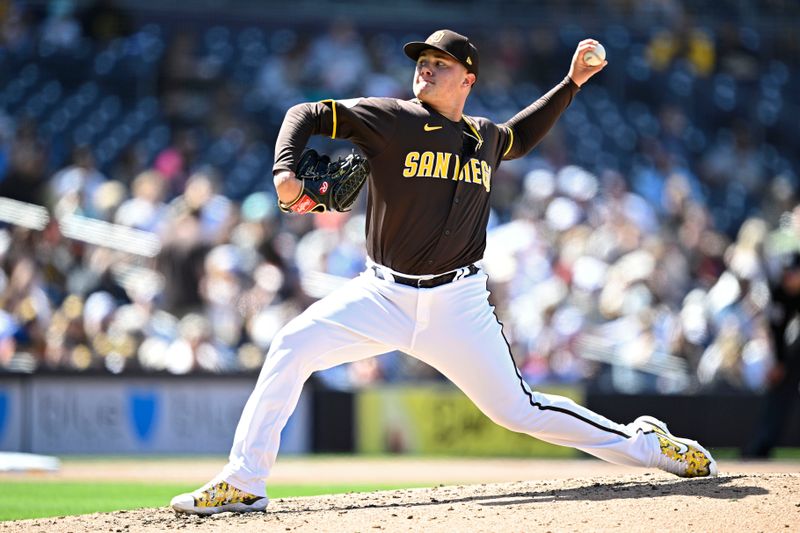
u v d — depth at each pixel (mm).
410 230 16672
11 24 63406
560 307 44156
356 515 16125
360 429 40625
